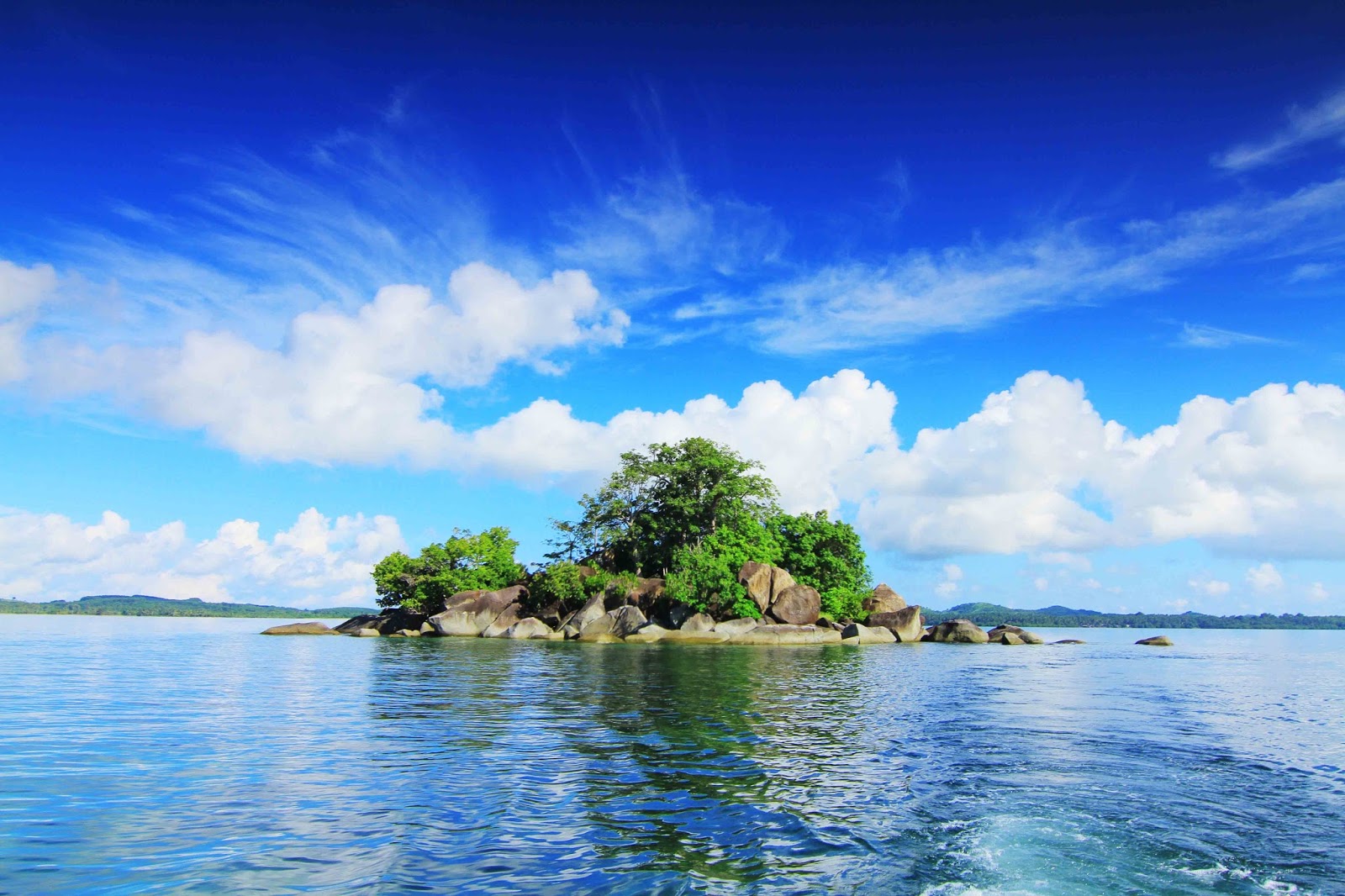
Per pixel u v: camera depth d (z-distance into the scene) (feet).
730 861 27.58
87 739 50.37
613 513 249.14
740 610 200.95
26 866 26.20
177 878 25.34
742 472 241.96
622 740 51.21
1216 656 176.45
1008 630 230.48
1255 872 27.04
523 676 98.53
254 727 55.67
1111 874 26.71
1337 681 107.14
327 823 31.68
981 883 25.64
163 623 382.42
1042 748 49.90
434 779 39.42
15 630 239.71
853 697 78.13
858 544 232.73
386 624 247.91
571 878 25.77
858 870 26.81
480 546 249.34
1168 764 45.21
